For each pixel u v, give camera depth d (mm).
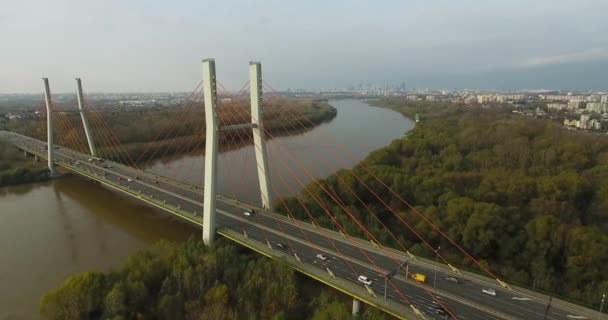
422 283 47344
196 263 53188
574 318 40344
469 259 58156
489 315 40812
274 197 88500
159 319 44094
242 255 57062
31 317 47469
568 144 113500
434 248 63812
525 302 43500
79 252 66000
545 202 74500
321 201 78312
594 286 50094
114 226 79062
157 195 81062
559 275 56844
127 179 95125
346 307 46062
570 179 83188
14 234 74250
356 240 60562
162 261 53156
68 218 84000
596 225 74875
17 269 59500
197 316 43719
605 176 90500
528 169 101938
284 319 42719
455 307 42250
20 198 99875
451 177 90125
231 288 48500
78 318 43438
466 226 63844
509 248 60438
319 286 52906
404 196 83500
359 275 48875
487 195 80562
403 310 41625
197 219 67188
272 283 47625
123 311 43750
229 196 88750
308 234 62625
